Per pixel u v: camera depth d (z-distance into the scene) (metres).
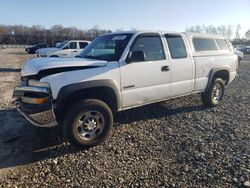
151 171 3.38
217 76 6.47
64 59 4.21
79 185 3.08
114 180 3.18
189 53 5.52
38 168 3.48
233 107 6.47
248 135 4.59
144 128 4.92
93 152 3.93
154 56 4.84
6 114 5.71
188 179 3.19
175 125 5.10
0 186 3.05
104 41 4.95
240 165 3.50
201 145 4.16
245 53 40.06
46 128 4.84
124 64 4.33
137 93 4.57
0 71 14.16
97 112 4.02
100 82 4.00
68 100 3.88
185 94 5.61
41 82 3.67
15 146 4.14
